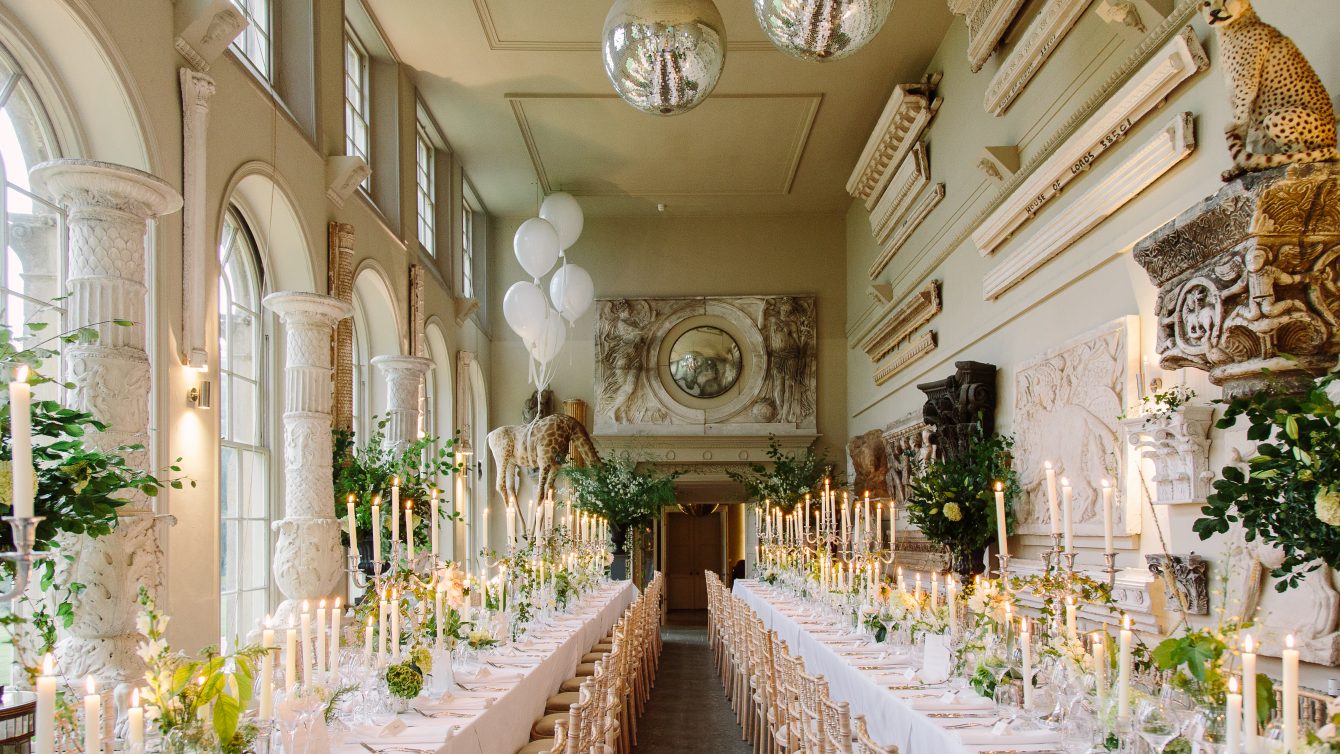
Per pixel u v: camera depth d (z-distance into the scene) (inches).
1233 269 186.4
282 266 364.8
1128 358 278.1
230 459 335.6
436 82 520.4
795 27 210.2
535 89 525.3
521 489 701.3
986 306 408.5
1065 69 327.3
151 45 252.5
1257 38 178.9
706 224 730.2
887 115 504.4
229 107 301.3
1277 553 206.1
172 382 260.8
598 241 728.3
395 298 482.3
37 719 88.9
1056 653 177.3
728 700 408.8
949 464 384.5
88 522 155.5
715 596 536.1
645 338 714.2
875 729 207.0
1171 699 138.9
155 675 122.5
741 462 707.4
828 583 377.4
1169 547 257.8
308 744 140.3
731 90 519.8
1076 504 311.1
